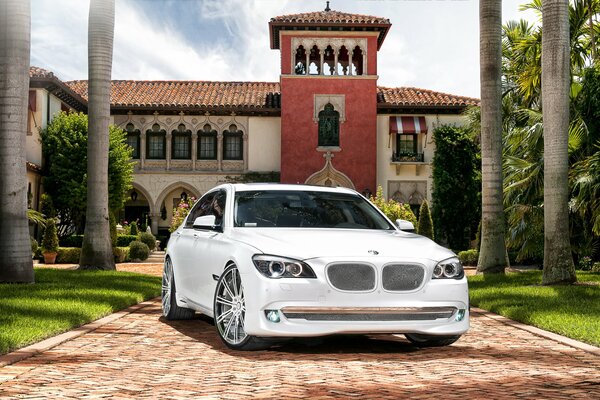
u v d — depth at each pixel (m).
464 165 36.44
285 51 37.66
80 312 8.75
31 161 31.27
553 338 7.56
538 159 19.06
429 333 6.44
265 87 41.75
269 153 38.62
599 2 19.69
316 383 5.16
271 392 4.86
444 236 36.38
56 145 32.31
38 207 32.12
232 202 7.74
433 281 6.48
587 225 18.72
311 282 6.16
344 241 6.66
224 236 7.28
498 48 16.70
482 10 16.75
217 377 5.38
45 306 9.18
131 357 6.28
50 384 5.05
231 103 38.34
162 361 6.09
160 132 39.00
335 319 6.23
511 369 5.81
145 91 40.03
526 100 21.67
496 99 16.72
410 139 38.53
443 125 37.44
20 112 13.48
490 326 8.86
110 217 28.38
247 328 6.29
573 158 18.78
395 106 37.78
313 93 37.62
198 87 41.16
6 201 13.40
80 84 41.78
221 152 38.62
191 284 8.12
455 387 5.05
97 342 7.14
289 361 6.10
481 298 11.77
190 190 38.62
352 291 6.20
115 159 32.41
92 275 16.11
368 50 37.75
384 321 6.29
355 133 37.56
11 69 13.36
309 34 37.56
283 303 6.15
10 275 13.38
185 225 9.23
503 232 16.91
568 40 13.52
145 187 38.53
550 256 13.76
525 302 10.73
